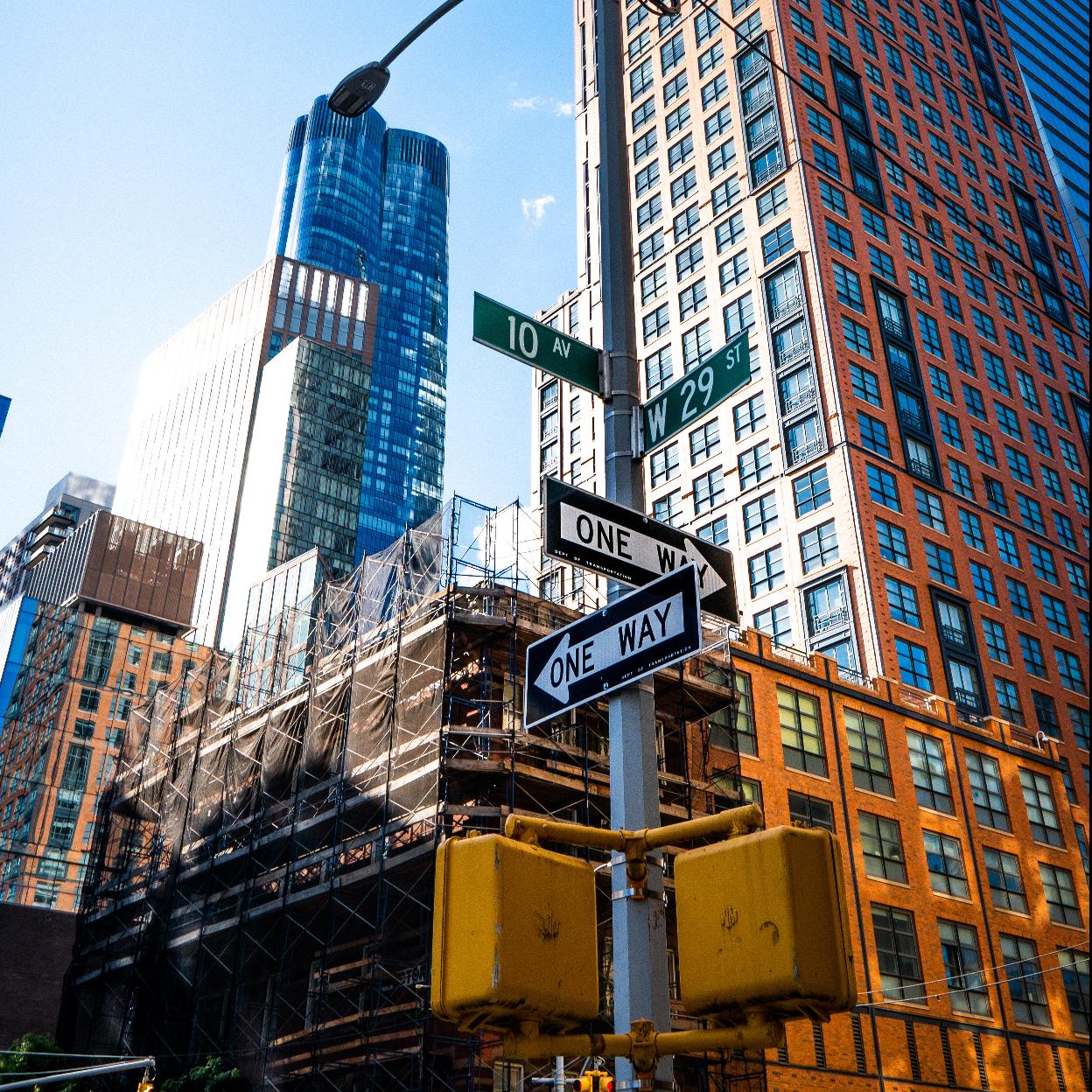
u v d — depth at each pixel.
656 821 6.23
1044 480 90.19
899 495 76.88
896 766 56.75
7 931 63.22
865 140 92.94
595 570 7.22
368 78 12.40
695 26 101.56
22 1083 30.56
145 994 53.69
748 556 78.69
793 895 4.37
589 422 93.44
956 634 74.38
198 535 196.12
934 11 111.38
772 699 53.66
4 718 122.44
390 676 47.12
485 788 43.59
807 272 83.06
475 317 7.64
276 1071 44.34
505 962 4.33
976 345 91.88
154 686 122.12
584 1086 24.77
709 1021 4.75
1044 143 114.94
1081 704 80.56
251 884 48.94
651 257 96.94
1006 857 59.03
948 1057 50.12
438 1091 39.38
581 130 108.56
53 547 168.25
